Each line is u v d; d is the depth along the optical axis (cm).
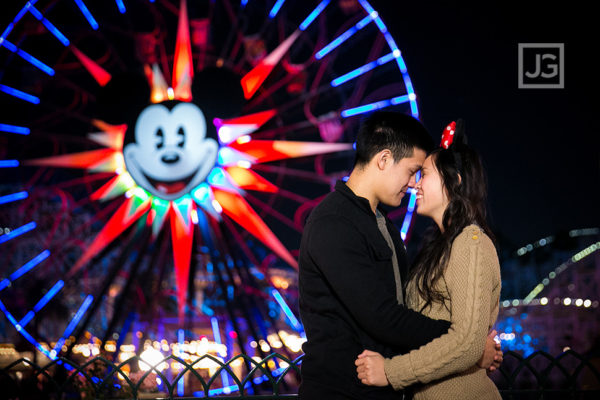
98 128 1548
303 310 316
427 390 309
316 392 297
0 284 1636
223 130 1524
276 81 1634
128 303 1633
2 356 1527
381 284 292
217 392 1570
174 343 1712
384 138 315
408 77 1591
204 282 1909
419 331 286
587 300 3859
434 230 344
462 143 334
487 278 295
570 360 1251
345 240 296
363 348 299
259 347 1628
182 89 1580
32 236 1719
